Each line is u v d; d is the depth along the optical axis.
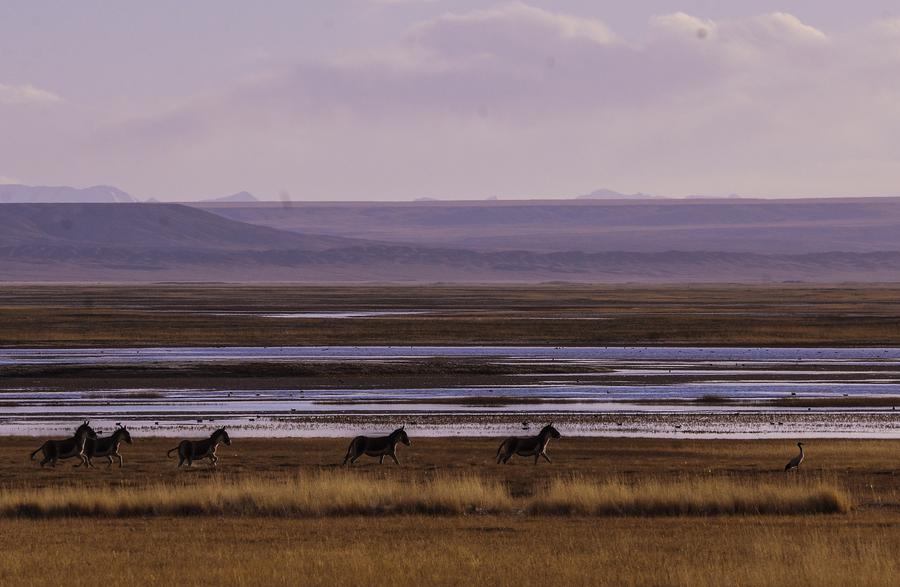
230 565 72.81
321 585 67.88
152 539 82.88
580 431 156.12
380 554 76.50
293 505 96.94
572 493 98.62
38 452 133.50
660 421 166.75
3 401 190.00
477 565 72.88
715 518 94.19
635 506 97.88
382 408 182.25
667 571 71.50
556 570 71.75
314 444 141.88
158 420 167.88
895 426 162.75
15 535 84.44
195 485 106.38
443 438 148.38
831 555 74.31
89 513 95.31
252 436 151.00
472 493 99.44
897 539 82.94
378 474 115.19
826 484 103.44
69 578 69.06
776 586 68.38
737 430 157.88
